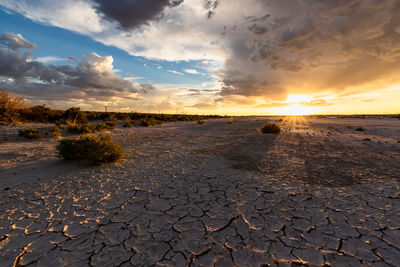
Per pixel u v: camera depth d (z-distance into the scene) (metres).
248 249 2.25
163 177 4.79
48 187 4.11
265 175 4.91
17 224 2.75
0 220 2.85
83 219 2.89
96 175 4.92
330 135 13.31
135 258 2.12
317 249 2.24
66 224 2.76
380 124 24.02
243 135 13.85
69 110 19.16
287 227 2.68
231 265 2.02
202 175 4.94
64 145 6.23
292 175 4.90
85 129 13.60
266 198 3.58
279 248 2.26
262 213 3.06
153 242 2.38
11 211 3.10
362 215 2.96
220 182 4.43
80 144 6.25
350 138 11.77
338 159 6.55
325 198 3.55
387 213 3.00
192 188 4.08
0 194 3.73
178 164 6.02
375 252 2.18
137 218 2.93
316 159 6.59
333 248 2.25
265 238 2.45
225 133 15.37
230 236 2.49
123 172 5.18
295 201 3.45
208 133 15.45
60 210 3.15
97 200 3.52
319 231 2.58
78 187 4.12
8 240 2.41
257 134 14.30
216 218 2.93
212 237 2.47
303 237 2.46
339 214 2.99
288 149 8.44
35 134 10.82
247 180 4.55
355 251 2.20
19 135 11.09
